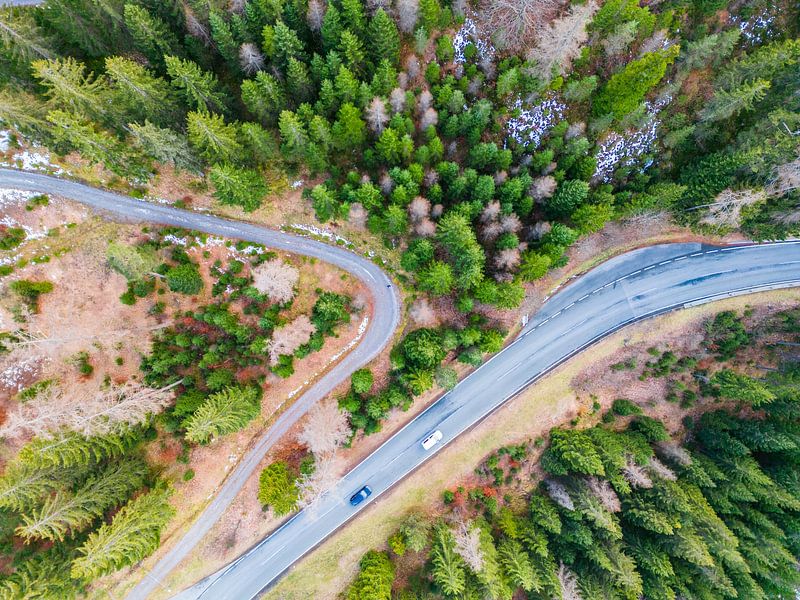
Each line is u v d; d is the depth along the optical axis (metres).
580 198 46.69
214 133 36.25
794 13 52.06
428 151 46.03
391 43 43.03
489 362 59.06
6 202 45.59
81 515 39.53
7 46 34.97
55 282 47.22
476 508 58.28
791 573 54.84
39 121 36.06
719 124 53.19
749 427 60.88
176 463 50.44
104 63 42.97
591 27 47.03
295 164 49.09
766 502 56.91
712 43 45.53
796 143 44.19
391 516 57.12
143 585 51.59
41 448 36.44
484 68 49.31
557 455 57.00
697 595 55.09
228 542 54.12
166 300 49.53
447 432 58.56
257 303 51.88
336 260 53.72
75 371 47.59
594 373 60.84
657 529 52.28
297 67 39.59
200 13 38.84
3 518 43.09
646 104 52.00
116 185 47.88
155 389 46.00
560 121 51.72
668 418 64.88
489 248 51.31
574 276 59.16
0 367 45.78
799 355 61.44
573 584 51.47
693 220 53.22
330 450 52.50
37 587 39.94
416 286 54.78
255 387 51.00
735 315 60.09
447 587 49.06
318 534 56.22
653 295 59.97
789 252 59.34
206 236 50.44
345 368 55.25
